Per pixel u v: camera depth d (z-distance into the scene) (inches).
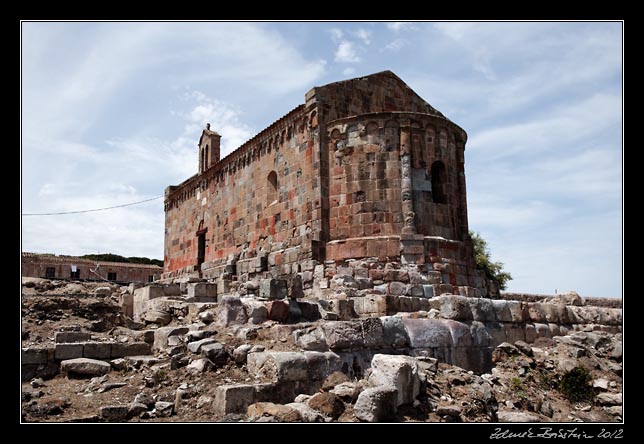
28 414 371.9
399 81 1066.7
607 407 528.1
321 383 437.1
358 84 995.3
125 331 606.2
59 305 655.1
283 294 647.8
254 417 362.3
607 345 645.3
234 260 1136.2
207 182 1355.8
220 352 472.7
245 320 572.7
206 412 390.3
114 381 454.9
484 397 452.8
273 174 1069.1
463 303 599.8
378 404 370.0
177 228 1533.0
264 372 431.8
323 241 892.0
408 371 410.3
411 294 824.3
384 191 881.5
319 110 928.3
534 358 586.2
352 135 907.4
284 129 1020.5
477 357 582.9
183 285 796.6
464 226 954.1
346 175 899.4
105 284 884.6
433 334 548.1
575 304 919.0
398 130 904.3
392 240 851.4
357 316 641.0
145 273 2391.7
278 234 1006.4
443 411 408.5
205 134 1451.8
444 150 943.7
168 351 513.0
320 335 481.1
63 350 488.1
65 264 2148.1
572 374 556.1
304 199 939.3
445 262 871.7
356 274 836.0
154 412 389.4
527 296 1071.0
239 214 1169.4
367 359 481.7
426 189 903.1
